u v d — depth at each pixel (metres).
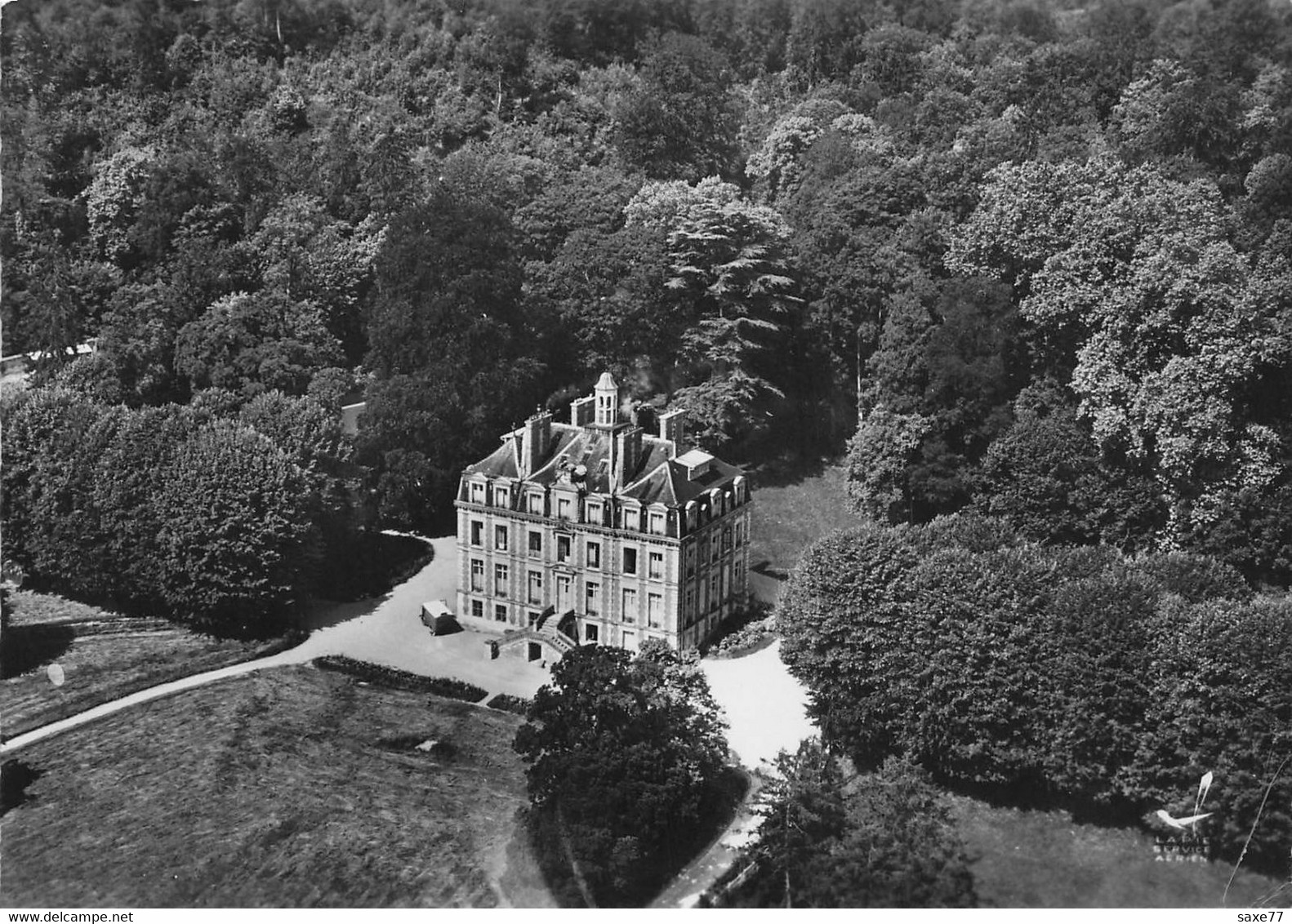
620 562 157.00
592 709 125.88
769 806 125.75
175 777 138.88
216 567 165.62
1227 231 198.88
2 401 186.12
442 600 177.00
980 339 180.25
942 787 136.75
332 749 143.50
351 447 190.25
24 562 182.62
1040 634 131.88
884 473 183.75
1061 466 168.38
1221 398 164.50
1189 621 128.62
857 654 138.00
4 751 143.88
